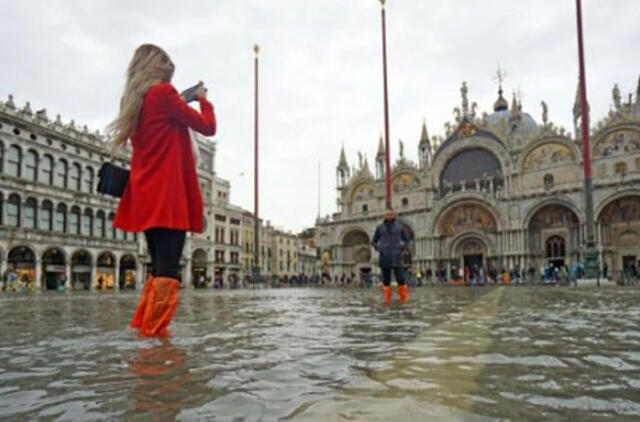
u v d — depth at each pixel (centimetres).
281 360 340
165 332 495
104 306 1143
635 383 268
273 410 216
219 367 315
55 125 4688
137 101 507
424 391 248
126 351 383
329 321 644
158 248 506
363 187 7631
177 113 514
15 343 429
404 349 387
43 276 4434
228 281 6856
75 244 4716
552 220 5750
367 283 5684
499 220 5953
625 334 482
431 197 6756
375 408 216
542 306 959
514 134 6225
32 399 238
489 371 298
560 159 5750
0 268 3969
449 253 6425
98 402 232
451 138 6725
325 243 7925
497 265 6006
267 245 10056
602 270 5144
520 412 211
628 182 5088
